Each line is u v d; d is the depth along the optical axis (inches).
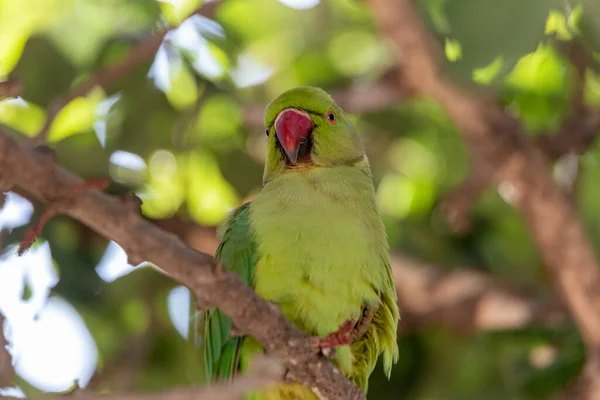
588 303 456.1
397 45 383.6
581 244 456.1
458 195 484.1
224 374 324.8
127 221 196.4
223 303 233.1
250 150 518.6
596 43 240.5
